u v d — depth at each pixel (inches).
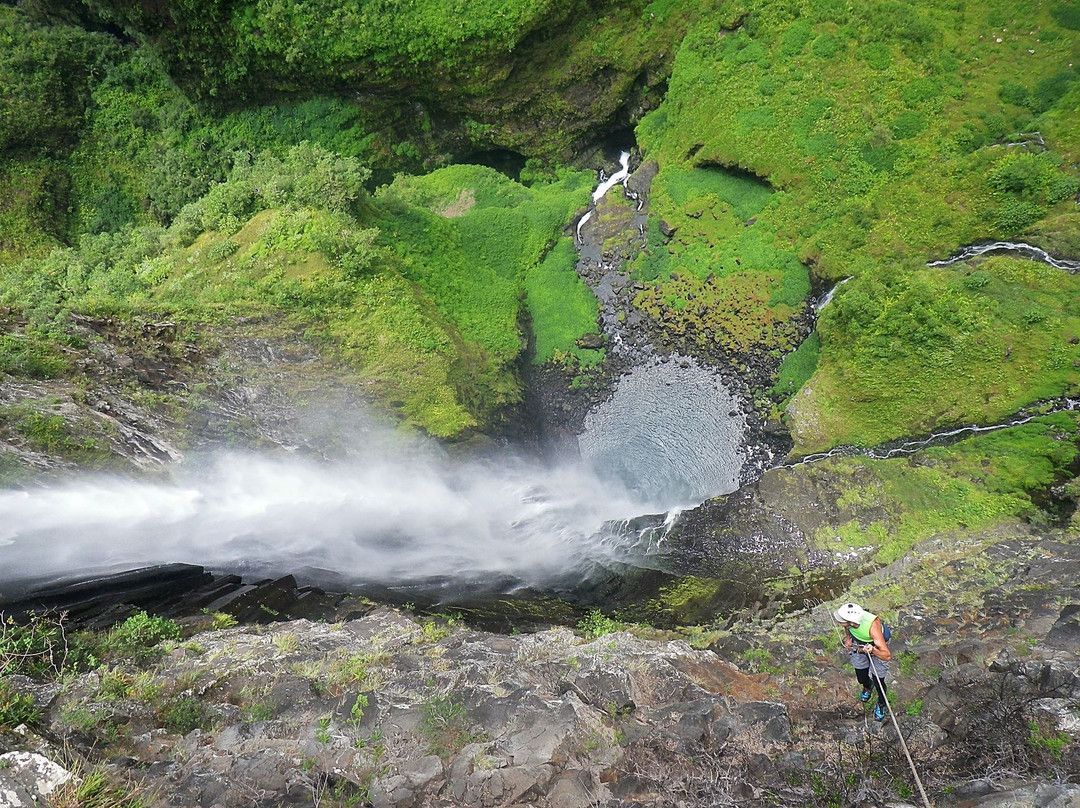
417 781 322.3
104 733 352.2
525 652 501.4
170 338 928.9
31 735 333.7
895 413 984.9
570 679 425.4
